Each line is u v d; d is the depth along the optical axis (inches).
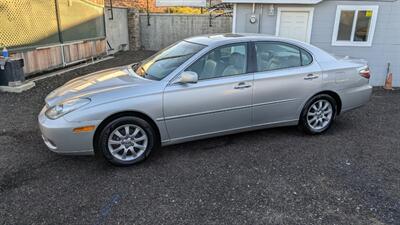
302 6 340.8
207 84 159.9
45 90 305.7
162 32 685.3
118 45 627.2
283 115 183.9
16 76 295.7
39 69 374.6
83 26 472.1
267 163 156.9
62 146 141.9
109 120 145.7
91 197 126.9
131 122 148.8
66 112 141.0
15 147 172.2
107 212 117.6
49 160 157.8
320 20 343.0
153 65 175.8
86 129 141.1
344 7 334.6
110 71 185.6
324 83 187.9
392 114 243.4
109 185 135.7
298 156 165.3
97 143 147.4
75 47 450.0
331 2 335.9
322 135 195.6
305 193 130.9
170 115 154.6
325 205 123.0
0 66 290.4
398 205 123.6
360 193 131.6
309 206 122.3
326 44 350.6
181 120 157.9
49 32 390.3
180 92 154.6
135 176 143.7
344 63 196.2
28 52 353.7
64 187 133.7
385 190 134.1
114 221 112.7
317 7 339.0
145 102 148.2
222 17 653.9
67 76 374.3
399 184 139.2
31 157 160.7
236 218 114.7
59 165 152.8
